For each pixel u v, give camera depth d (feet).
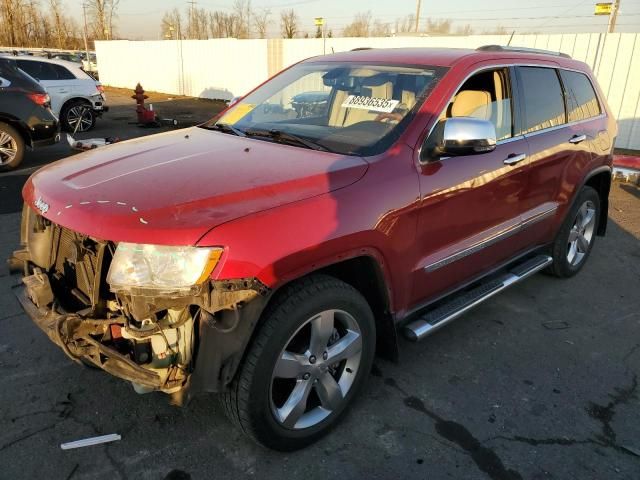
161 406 9.42
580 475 8.29
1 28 190.39
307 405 8.80
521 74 12.33
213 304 6.82
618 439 9.14
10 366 10.41
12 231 17.99
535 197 12.69
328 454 8.50
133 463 8.14
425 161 9.39
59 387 9.85
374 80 10.90
